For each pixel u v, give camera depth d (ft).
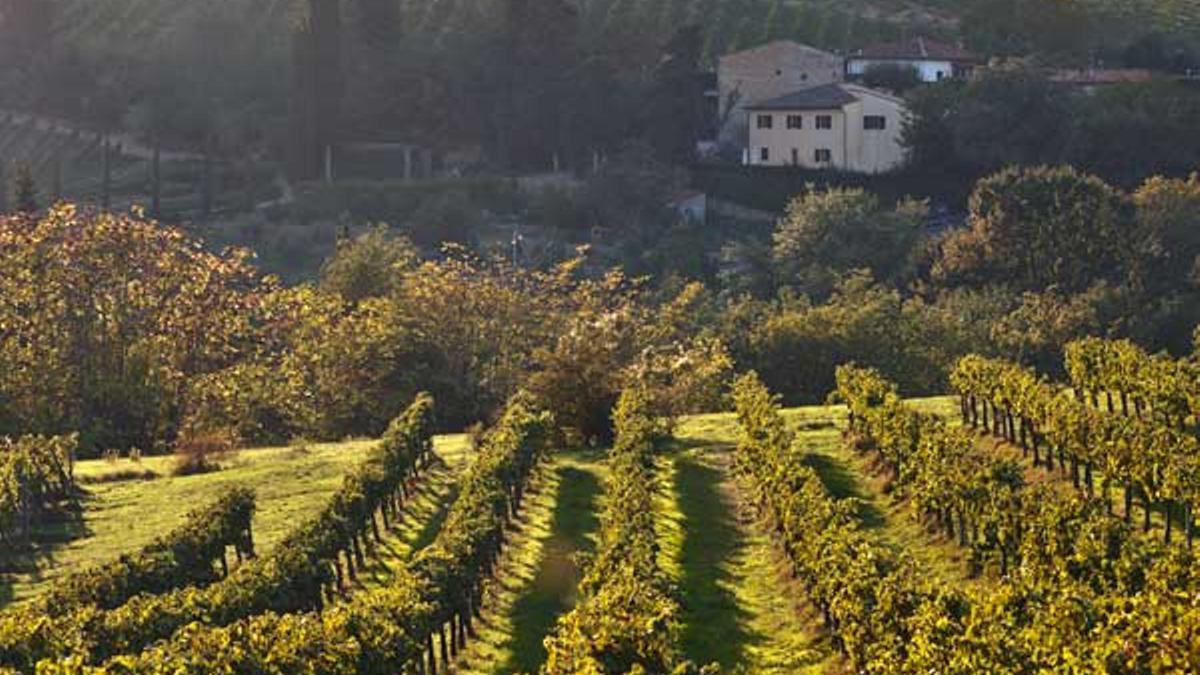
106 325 208.44
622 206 383.24
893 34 533.14
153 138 447.42
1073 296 280.92
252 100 477.36
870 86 439.22
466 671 100.32
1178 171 368.48
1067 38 524.52
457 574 103.50
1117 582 92.84
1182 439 121.29
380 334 219.20
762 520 134.00
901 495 135.03
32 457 144.77
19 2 512.22
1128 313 268.62
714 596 113.70
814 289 318.45
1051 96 387.55
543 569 123.44
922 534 124.67
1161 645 70.49
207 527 118.62
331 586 112.37
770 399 176.76
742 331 255.29
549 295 248.93
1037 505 105.50
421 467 159.74
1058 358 255.29
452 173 425.69
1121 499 126.62
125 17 550.36
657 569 102.63
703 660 100.32
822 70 442.50
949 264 312.09
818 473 148.36
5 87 493.77
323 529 116.16
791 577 116.26
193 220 388.57
